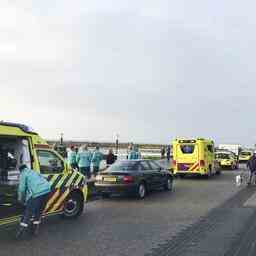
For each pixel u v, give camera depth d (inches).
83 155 861.2
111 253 329.4
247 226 438.3
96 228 427.2
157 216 502.0
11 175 408.2
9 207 402.6
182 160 1089.4
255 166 914.1
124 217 494.6
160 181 747.4
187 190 794.8
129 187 652.7
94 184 701.9
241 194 734.5
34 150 430.6
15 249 341.1
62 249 341.7
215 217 494.3
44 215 437.1
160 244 359.3
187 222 461.7
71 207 481.4
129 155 991.0
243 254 326.0
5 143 410.3
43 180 396.8
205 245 355.3
